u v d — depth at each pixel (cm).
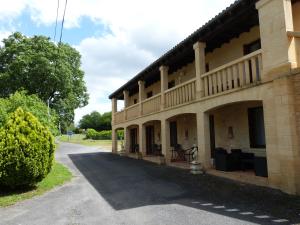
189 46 1249
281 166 766
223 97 1019
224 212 624
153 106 1662
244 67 940
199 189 867
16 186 960
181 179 1050
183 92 1309
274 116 800
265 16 834
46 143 971
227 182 936
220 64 1332
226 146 1278
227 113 1277
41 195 892
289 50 764
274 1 805
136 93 2391
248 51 1157
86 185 1037
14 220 646
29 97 1502
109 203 760
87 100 4028
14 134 916
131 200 783
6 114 1238
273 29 807
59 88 3425
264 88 835
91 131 6003
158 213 646
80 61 3925
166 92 1473
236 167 1059
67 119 3809
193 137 1561
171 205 709
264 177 882
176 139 1780
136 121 1953
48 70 3269
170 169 1322
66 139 5881
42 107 1541
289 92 750
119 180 1116
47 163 979
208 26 1048
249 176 912
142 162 1694
